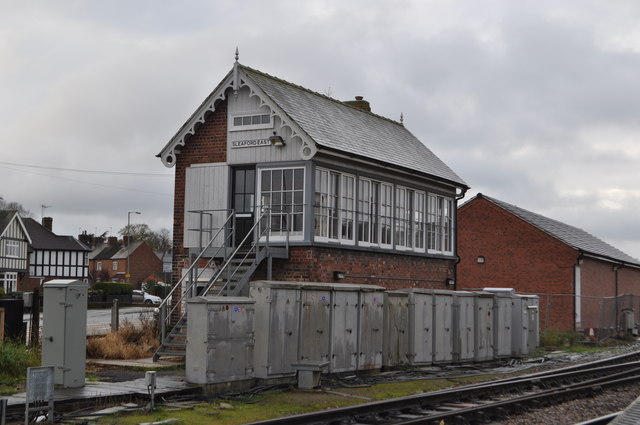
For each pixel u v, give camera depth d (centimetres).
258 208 2027
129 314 3794
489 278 3709
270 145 2027
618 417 928
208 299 1338
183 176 2169
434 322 1933
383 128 2620
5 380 1364
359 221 2156
